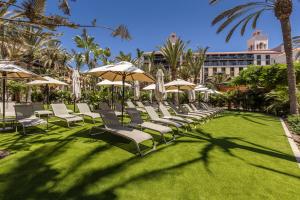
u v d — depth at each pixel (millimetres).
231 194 3215
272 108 14492
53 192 3090
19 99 21328
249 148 5656
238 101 19266
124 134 5129
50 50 26609
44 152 4797
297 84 14930
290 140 6746
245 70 18734
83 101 19141
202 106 14586
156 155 4852
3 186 3209
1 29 5004
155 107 13430
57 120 9547
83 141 5848
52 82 11242
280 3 11539
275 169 4227
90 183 3404
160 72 13008
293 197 3170
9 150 4883
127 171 3912
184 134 7262
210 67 69125
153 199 3006
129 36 4547
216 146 5746
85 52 25328
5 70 6250
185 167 4188
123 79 7535
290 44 11758
